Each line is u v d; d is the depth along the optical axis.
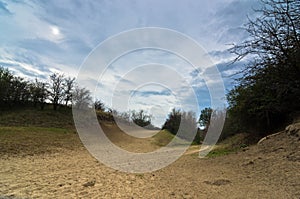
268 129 11.16
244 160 7.36
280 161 6.23
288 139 7.76
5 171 7.31
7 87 30.14
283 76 8.98
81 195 4.66
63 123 25.58
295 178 4.81
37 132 18.14
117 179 6.30
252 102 10.78
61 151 13.05
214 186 5.02
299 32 8.28
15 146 12.38
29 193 4.74
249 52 9.35
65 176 6.67
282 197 3.89
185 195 4.51
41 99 32.09
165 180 6.06
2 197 4.43
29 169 7.79
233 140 13.73
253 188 4.57
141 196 4.58
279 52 8.83
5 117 25.34
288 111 10.21
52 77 32.75
